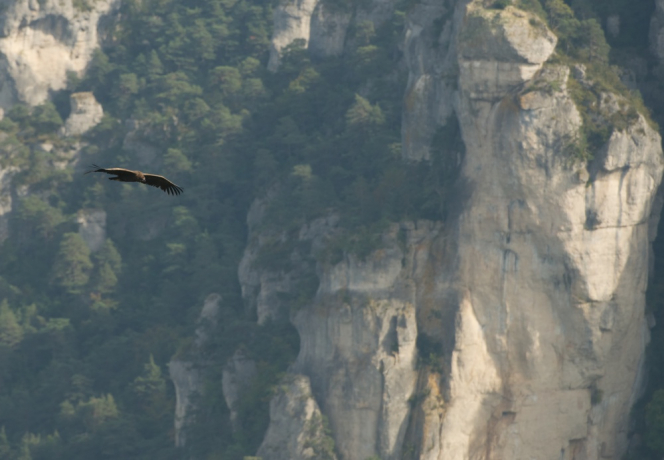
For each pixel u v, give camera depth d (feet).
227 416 546.26
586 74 495.82
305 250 571.69
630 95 504.02
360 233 523.29
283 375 519.60
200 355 565.12
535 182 486.79
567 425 498.28
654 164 497.46
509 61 486.38
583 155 483.51
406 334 496.23
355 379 499.92
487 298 498.28
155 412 578.66
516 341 497.05
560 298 493.36
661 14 533.14
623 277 496.64
